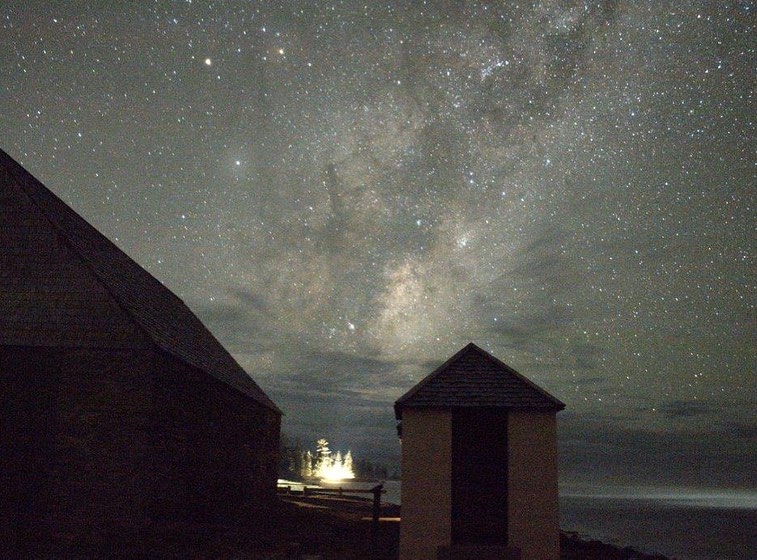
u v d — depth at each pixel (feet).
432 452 40.09
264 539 58.54
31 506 56.54
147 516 57.77
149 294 84.58
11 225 65.10
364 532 67.97
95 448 58.03
